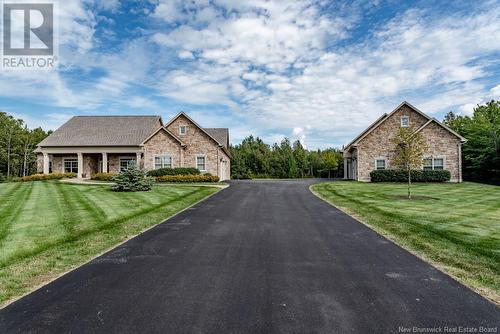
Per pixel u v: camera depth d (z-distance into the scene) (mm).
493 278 4949
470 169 31688
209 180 25656
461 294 4336
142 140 29172
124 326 3457
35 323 3547
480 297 4242
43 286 4660
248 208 12234
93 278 4961
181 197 15570
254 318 3623
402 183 24828
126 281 4820
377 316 3684
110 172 29641
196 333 3301
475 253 6258
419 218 9953
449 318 3652
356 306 3939
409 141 16828
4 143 52500
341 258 5980
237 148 59812
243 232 8164
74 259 5984
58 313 3783
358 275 5062
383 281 4809
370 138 27391
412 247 6750
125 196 15930
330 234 7953
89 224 9172
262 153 57500
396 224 9062
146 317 3662
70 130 30859
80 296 4277
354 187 21156
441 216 10297
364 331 3338
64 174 28562
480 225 8875
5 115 53781
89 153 29906
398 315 3713
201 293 4340
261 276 5008
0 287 4625
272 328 3396
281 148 61812
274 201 14258
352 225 9055
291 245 6902
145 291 4426
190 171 26922
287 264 5609
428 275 5078
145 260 5875
